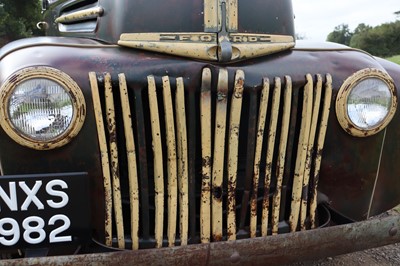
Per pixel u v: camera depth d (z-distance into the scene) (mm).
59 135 1657
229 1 1964
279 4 2137
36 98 1618
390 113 2006
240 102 1779
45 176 1635
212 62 1840
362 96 1965
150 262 1612
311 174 1998
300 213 1988
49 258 1546
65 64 1721
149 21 1957
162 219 1821
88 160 1736
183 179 1794
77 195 1672
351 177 2082
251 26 2031
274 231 1954
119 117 1800
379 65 2090
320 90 1913
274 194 1935
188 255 1641
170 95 1746
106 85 1701
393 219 1905
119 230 1804
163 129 1812
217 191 1818
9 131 1612
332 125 1991
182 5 1952
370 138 2053
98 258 1570
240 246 1682
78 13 2529
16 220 1640
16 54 1777
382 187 2178
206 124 1769
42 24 3955
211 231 1854
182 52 1849
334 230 1806
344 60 2029
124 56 1835
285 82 1855
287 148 1924
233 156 1815
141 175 1787
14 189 1618
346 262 2664
